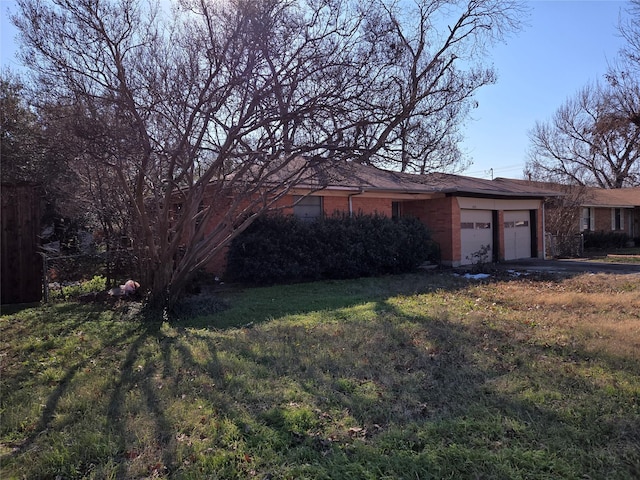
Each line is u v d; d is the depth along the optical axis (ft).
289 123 22.67
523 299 29.07
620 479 8.64
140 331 21.50
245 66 20.81
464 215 56.13
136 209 24.61
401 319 22.77
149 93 21.74
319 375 14.70
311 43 21.61
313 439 10.52
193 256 26.25
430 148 34.50
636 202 90.79
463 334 19.51
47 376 15.25
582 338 18.61
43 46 21.01
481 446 9.98
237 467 9.41
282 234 38.50
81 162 24.13
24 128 32.27
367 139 23.93
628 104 76.64
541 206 65.77
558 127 120.06
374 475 8.98
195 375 14.93
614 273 44.21
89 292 32.91
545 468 9.06
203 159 25.14
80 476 9.28
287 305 28.04
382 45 23.18
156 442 10.48
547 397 12.55
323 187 27.78
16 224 30.78
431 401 12.61
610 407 11.77
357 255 41.81
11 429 11.41
